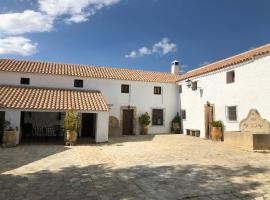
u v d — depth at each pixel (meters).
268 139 12.55
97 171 8.19
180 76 25.52
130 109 22.42
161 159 10.23
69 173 7.95
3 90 17.41
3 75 19.28
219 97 17.66
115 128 21.17
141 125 22.36
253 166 8.76
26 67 20.77
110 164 9.29
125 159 10.29
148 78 23.53
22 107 15.15
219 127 16.97
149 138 18.91
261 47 17.64
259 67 14.18
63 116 20.30
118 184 6.70
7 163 9.55
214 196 5.66
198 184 6.59
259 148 12.40
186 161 9.75
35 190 6.27
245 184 6.54
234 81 16.23
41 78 20.08
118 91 22.08
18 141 15.09
